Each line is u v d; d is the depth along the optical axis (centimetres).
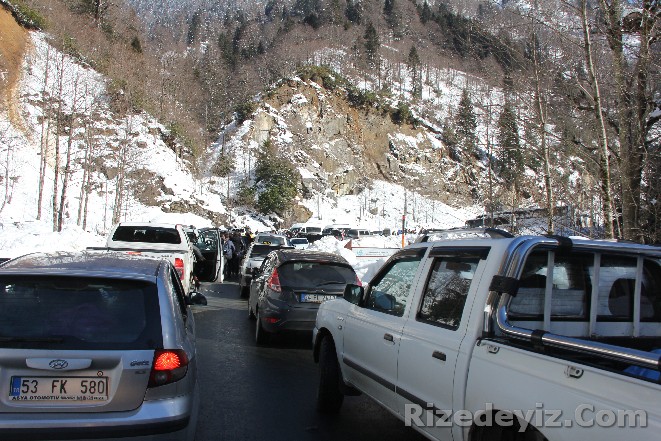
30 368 351
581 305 416
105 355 361
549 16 978
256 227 5916
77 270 404
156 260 491
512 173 1324
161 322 390
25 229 2428
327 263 950
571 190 1062
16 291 385
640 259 424
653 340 414
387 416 605
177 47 11262
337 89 8412
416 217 6962
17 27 4950
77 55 5125
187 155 6331
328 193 7369
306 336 1038
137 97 5766
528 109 1070
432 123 8562
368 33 10356
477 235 486
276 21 13850
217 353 879
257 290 1087
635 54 836
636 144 848
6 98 4388
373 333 505
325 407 605
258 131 7406
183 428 375
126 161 4312
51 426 343
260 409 611
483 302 366
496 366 330
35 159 4216
